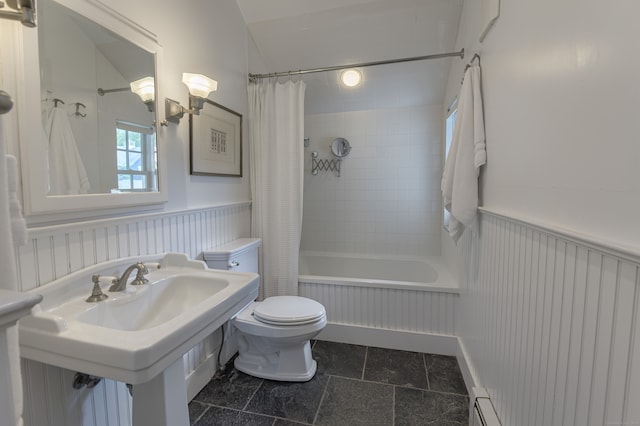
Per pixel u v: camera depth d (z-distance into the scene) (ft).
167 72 4.94
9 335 1.50
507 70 3.92
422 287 7.06
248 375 6.17
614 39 2.04
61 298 3.25
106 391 3.84
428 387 5.85
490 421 3.98
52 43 3.23
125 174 4.17
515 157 3.67
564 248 2.61
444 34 7.47
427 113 9.87
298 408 5.27
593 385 2.24
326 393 5.66
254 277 4.21
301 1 7.06
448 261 8.64
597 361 2.20
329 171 10.75
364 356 6.93
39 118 3.08
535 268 3.13
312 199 10.98
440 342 7.00
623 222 1.98
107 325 3.36
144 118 4.47
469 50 6.11
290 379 5.95
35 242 3.08
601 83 2.17
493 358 4.40
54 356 2.58
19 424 1.53
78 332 2.57
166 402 3.23
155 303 4.00
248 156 7.81
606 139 2.13
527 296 3.32
